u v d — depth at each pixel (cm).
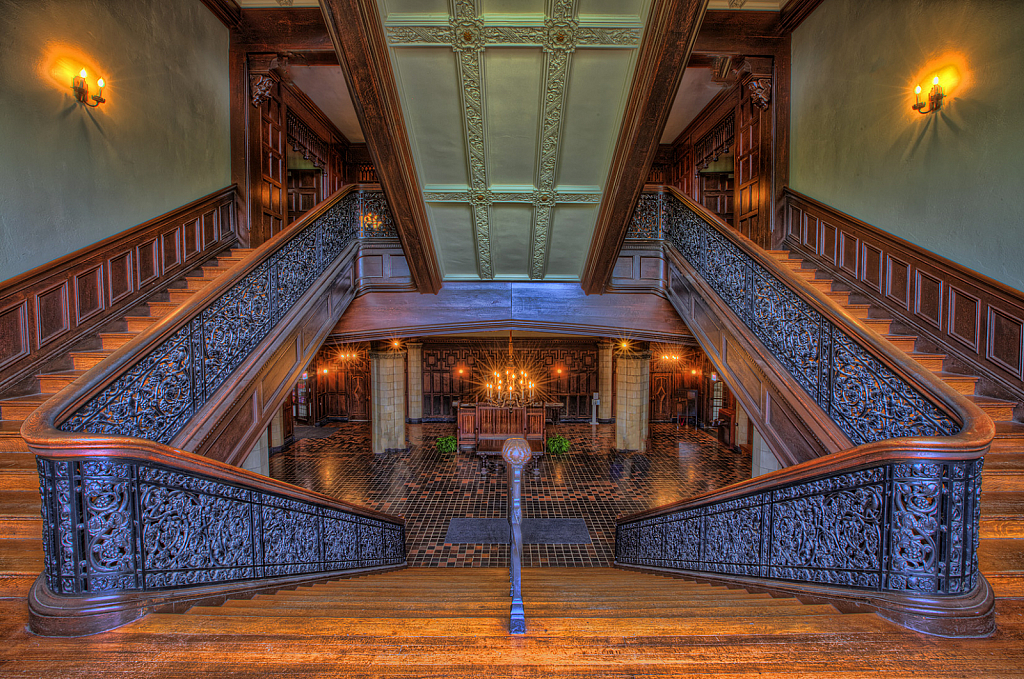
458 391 1636
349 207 642
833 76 572
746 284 439
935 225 446
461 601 248
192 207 566
